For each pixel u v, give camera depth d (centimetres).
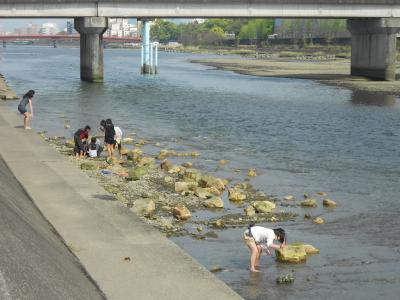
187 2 9388
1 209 1274
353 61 11162
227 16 9519
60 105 6341
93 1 9288
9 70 12900
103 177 2762
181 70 13762
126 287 1322
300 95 7762
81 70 10031
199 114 5834
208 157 3647
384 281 1623
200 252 1841
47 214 1900
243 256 1814
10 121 4394
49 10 9162
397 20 9906
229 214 2294
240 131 4781
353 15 9800
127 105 6481
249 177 3062
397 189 2797
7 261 990
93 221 1841
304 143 4216
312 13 9681
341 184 2905
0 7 8969
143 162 3278
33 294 934
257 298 1490
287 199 2562
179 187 2614
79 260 1477
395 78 10538
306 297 1503
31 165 2733
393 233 2075
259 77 11294
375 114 5856
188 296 1290
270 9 9569
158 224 2105
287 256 1766
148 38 12219
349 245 1934
